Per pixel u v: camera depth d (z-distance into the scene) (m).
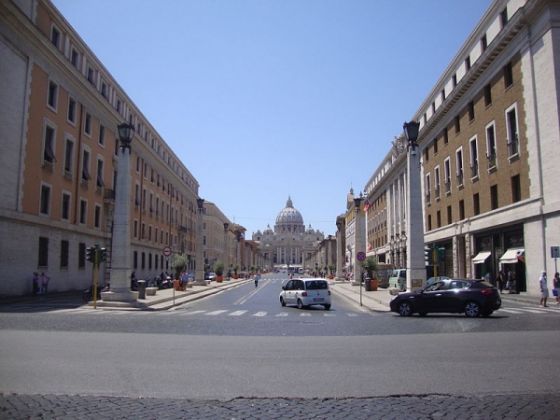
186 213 93.19
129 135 29.55
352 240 112.44
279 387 8.00
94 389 7.79
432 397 7.35
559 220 29.30
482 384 8.18
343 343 12.91
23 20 32.69
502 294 33.94
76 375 8.74
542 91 31.06
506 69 36.16
